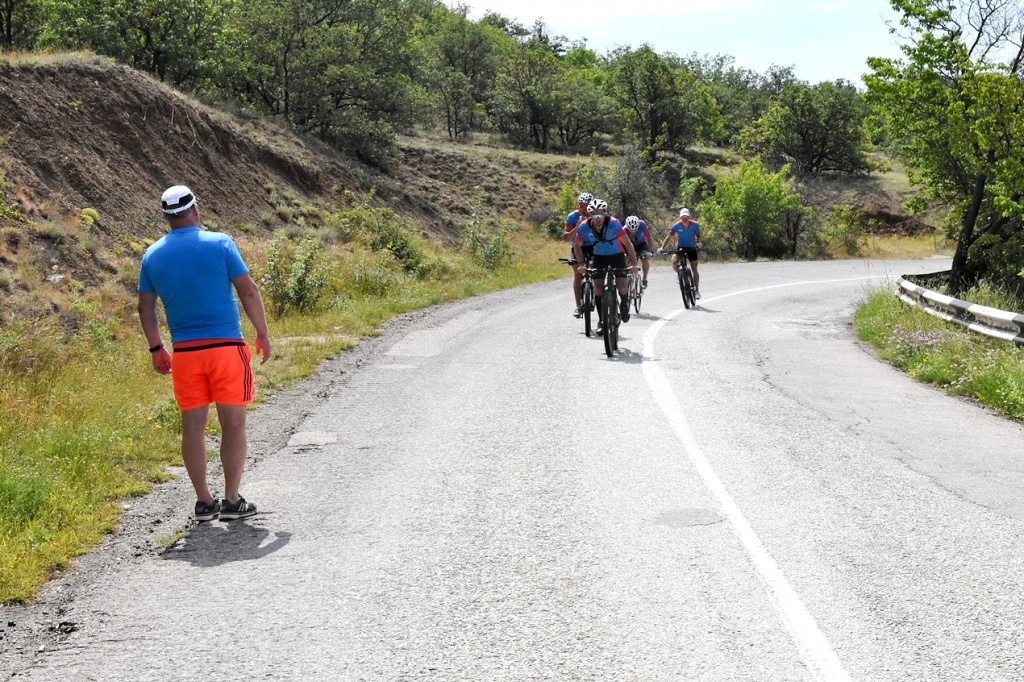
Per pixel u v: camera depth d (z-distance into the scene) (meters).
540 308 18.47
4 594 4.50
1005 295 19.38
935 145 21.84
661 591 4.41
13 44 31.23
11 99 19.55
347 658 3.80
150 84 24.73
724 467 6.64
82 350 11.73
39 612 4.35
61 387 9.64
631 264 12.78
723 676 3.57
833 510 5.64
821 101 64.69
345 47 36.44
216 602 4.41
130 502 6.09
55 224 16.67
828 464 6.74
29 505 5.71
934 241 52.09
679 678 3.56
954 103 20.41
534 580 4.59
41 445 7.16
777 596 4.32
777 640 3.88
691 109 64.12
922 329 13.01
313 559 4.96
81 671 3.74
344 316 16.02
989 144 20.33
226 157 26.19
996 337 11.84
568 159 53.28
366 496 6.12
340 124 36.03
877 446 7.31
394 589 4.52
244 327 14.53
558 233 43.06
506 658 3.76
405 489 6.25
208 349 5.52
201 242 5.56
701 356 12.03
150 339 5.66
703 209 44.94
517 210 44.19
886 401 9.27
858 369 11.41
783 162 64.94
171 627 4.14
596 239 12.53
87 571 4.86
